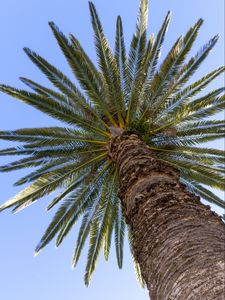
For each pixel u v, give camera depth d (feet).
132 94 31.78
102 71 31.83
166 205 16.07
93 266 38.37
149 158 22.02
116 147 26.76
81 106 31.65
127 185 20.38
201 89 32.14
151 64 32.17
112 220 38.73
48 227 35.53
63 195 35.50
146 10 31.71
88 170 34.53
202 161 35.27
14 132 31.78
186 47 30.71
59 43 28.86
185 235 13.35
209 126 33.27
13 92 30.32
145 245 14.94
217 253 11.76
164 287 12.14
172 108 32.30
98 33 31.35
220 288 10.01
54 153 32.78
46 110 30.99
